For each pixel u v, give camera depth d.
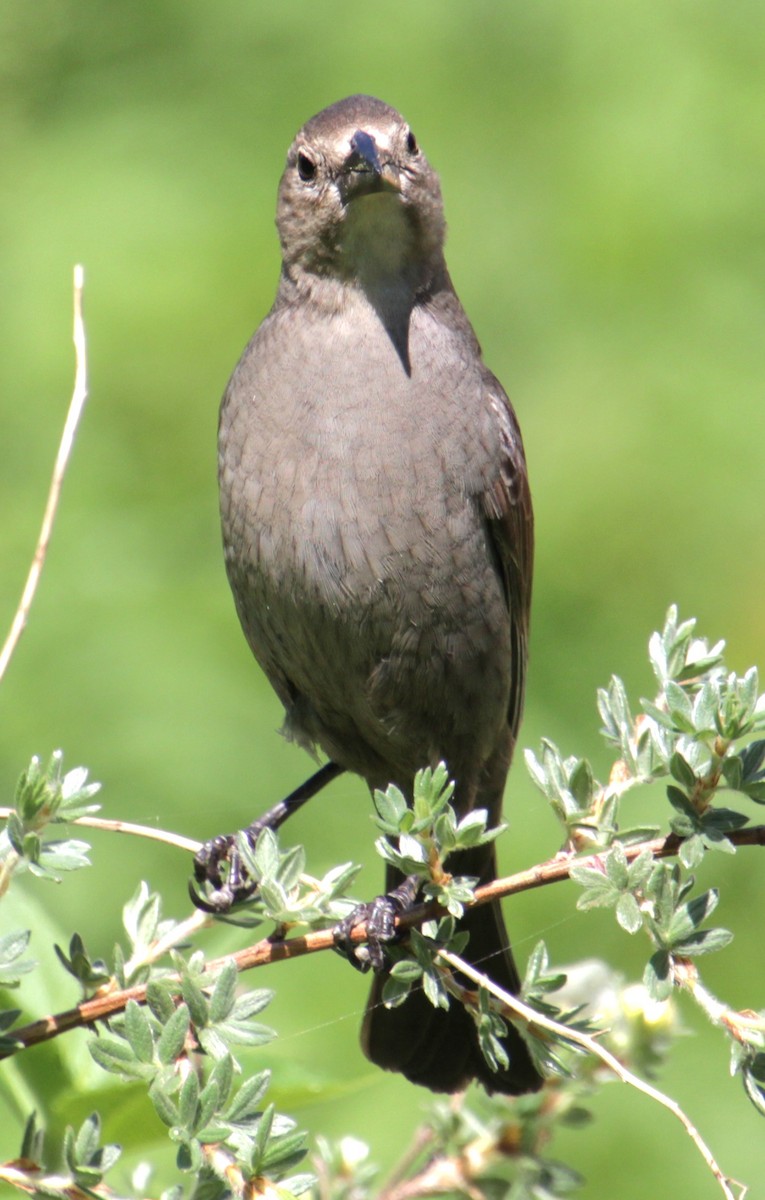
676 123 13.78
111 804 10.96
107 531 12.30
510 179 14.02
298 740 7.90
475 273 13.84
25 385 12.89
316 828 11.25
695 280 13.55
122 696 11.34
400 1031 7.37
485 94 14.27
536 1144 5.75
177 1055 4.51
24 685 11.45
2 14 14.77
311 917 4.92
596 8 14.30
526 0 14.38
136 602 11.90
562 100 14.21
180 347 13.10
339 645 7.21
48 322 13.02
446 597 7.18
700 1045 10.73
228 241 13.43
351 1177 5.64
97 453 12.71
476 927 8.01
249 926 5.07
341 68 14.30
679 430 13.18
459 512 7.18
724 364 13.34
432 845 5.01
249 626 7.58
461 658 7.32
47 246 13.38
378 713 7.43
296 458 7.09
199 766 11.17
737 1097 10.48
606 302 13.63
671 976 4.61
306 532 7.05
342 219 7.32
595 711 12.27
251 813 11.16
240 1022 4.49
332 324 7.33
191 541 12.52
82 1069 5.61
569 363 13.55
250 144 13.99
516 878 4.93
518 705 8.09
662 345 13.43
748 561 12.92
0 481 12.60
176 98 14.38
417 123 14.19
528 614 8.07
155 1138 5.50
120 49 14.66
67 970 4.88
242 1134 4.27
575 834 5.09
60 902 10.35
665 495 13.09
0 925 5.64
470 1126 5.83
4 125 14.33
